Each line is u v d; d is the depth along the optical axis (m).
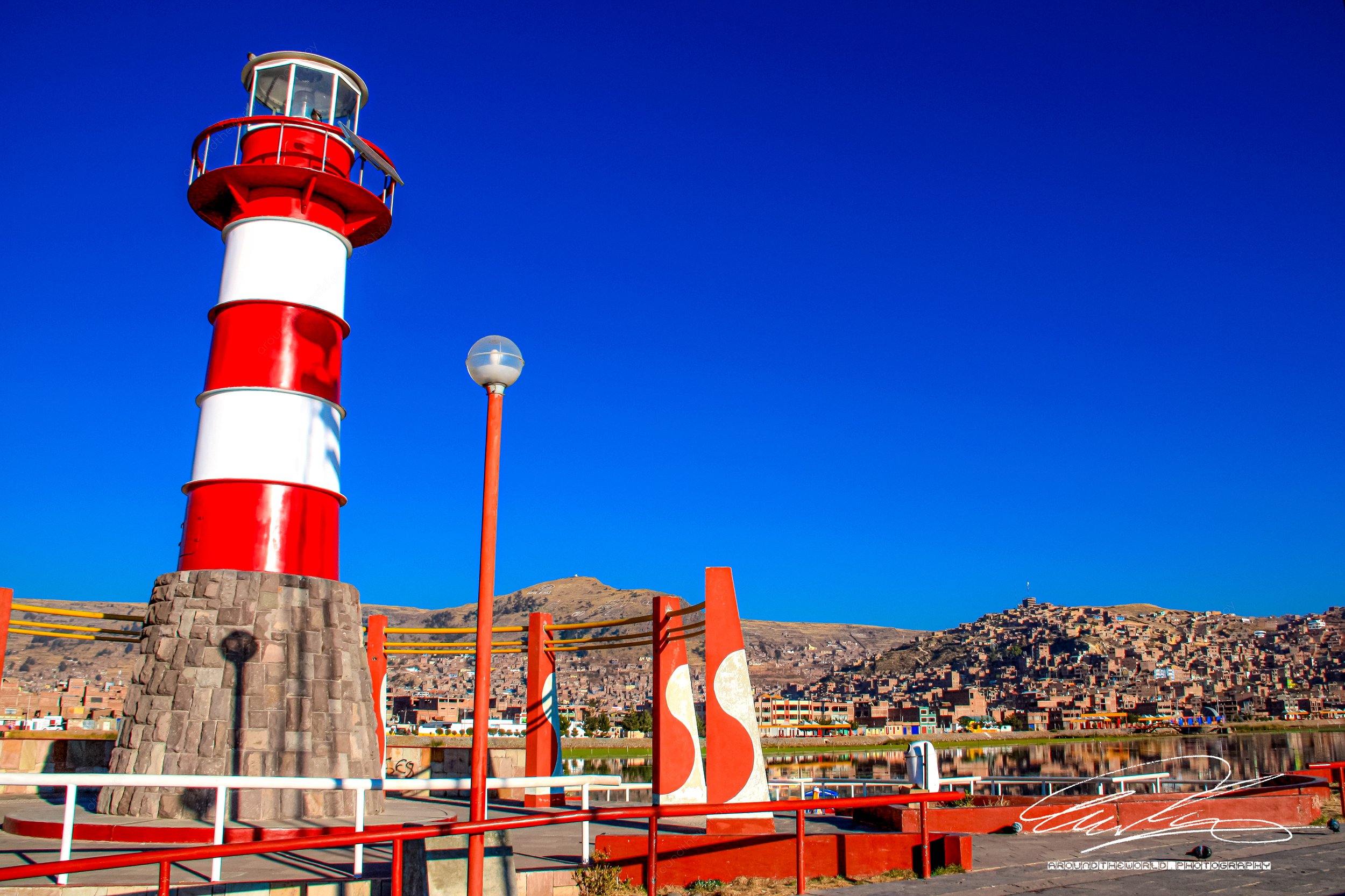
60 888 9.23
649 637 16.23
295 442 16.06
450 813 16.11
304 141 17.22
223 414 15.91
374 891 10.20
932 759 12.62
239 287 16.50
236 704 14.31
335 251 17.41
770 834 12.84
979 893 10.53
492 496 8.82
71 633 18.72
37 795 19.05
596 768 103.94
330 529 16.34
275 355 16.22
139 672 14.89
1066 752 160.12
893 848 12.86
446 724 156.00
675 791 15.15
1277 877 11.17
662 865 12.58
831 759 136.50
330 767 14.81
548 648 19.78
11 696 137.12
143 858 7.59
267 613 15.00
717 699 14.52
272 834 12.57
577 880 11.95
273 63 17.83
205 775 13.77
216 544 15.30
